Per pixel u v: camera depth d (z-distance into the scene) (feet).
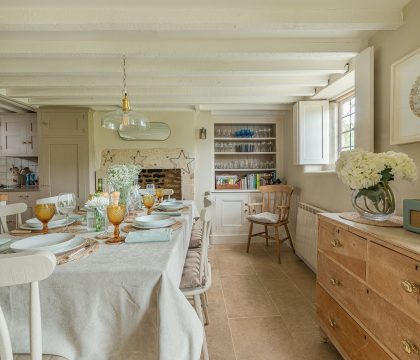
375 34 6.31
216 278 9.11
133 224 5.51
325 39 6.64
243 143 14.62
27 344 3.14
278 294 7.94
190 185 13.38
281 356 5.36
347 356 4.63
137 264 3.34
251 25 5.43
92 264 3.35
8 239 4.41
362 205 4.93
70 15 5.29
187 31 6.20
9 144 13.44
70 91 10.07
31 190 12.51
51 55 6.68
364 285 4.12
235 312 6.97
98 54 6.63
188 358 3.12
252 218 11.46
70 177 12.50
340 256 4.83
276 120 13.87
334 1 5.24
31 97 10.52
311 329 6.23
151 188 8.71
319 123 10.46
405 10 5.33
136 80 8.95
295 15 5.40
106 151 13.26
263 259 10.98
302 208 10.51
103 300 3.20
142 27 5.44
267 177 14.02
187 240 6.33
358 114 6.62
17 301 3.15
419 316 3.06
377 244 3.80
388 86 5.87
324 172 9.02
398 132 5.38
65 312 3.19
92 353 3.17
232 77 9.09
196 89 10.25
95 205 5.23
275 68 7.80
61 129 12.44
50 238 4.12
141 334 3.21
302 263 10.50
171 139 13.46
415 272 3.11
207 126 13.50
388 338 3.59
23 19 5.26
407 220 4.08
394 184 5.53
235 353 5.44
